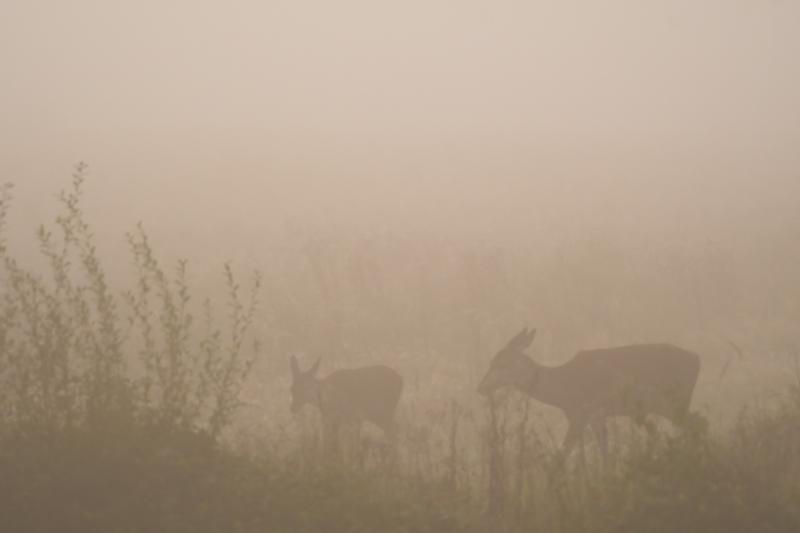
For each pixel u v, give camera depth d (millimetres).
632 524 23219
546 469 26453
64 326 26547
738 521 23094
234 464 25000
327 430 38781
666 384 39188
